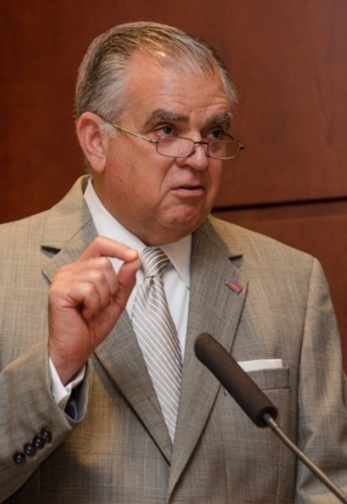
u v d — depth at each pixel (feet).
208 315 17.19
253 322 17.43
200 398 16.51
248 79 22.34
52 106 23.81
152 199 16.53
